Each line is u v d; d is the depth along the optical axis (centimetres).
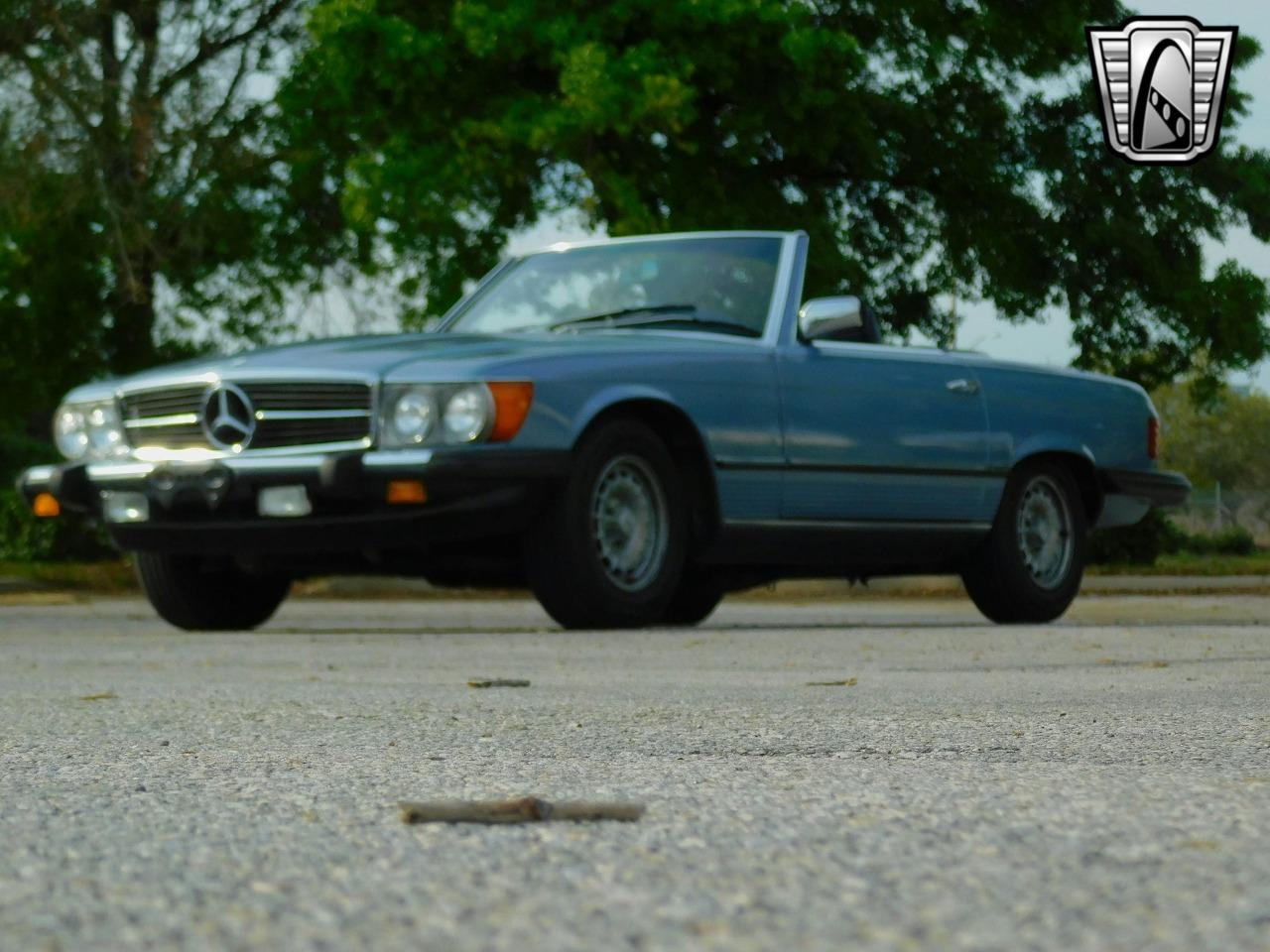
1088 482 991
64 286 2344
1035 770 271
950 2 2061
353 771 276
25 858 179
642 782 257
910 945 124
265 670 572
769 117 1839
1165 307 2170
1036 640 743
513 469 747
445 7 1888
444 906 145
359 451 756
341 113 2072
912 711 388
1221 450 7306
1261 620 995
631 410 802
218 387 789
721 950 123
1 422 2511
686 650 680
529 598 1794
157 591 888
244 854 181
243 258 2350
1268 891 150
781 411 837
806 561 862
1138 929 131
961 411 914
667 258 900
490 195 1988
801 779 258
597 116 1667
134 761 291
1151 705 400
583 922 136
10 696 452
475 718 376
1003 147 2148
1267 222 2169
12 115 2109
